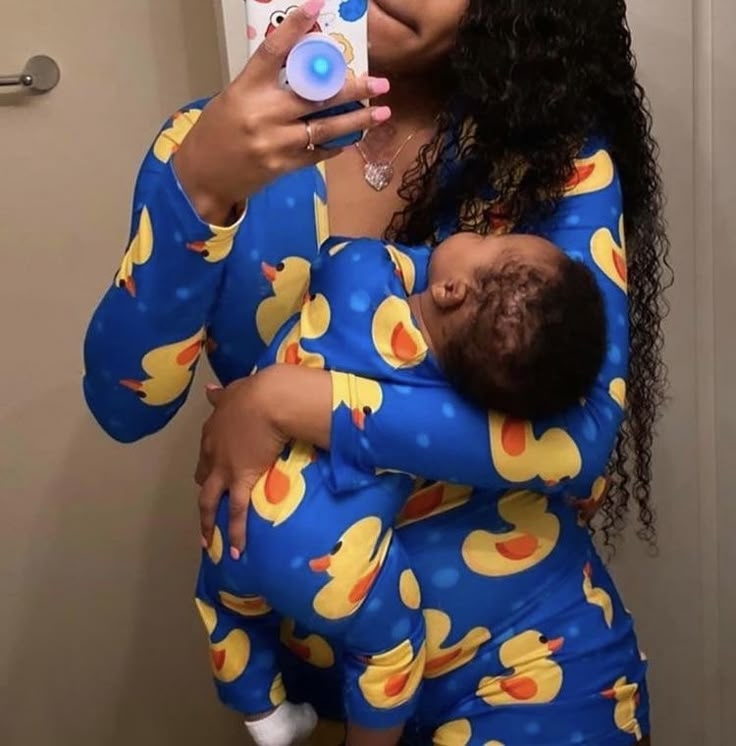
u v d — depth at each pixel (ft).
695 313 4.13
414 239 3.16
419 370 2.67
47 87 4.62
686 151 3.99
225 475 2.78
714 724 4.59
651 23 3.90
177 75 4.72
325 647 3.00
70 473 5.00
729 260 4.05
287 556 2.65
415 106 3.26
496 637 2.96
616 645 3.09
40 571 5.08
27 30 4.58
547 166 3.00
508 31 2.97
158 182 2.53
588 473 2.75
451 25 2.96
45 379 4.91
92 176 4.75
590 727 2.99
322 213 3.08
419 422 2.61
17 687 5.18
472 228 3.06
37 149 4.70
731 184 3.98
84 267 4.83
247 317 3.01
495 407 2.63
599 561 3.29
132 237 2.72
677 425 4.25
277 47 2.34
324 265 2.89
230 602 2.89
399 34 2.94
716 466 4.28
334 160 3.24
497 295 2.55
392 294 2.74
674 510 4.36
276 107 2.37
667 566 4.44
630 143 3.34
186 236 2.52
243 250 2.95
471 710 2.97
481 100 3.02
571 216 2.97
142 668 5.23
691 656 4.54
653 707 4.61
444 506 2.93
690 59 3.91
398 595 2.72
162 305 2.63
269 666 2.99
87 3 4.60
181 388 2.87
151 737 5.29
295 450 2.72
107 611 5.15
